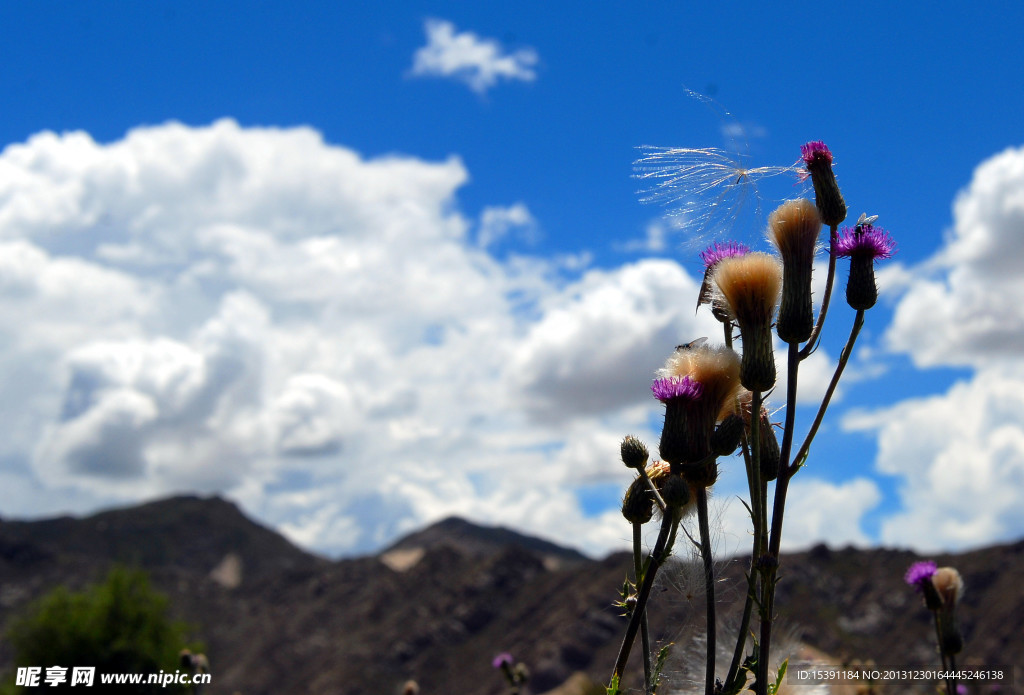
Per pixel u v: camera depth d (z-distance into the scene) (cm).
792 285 268
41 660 4431
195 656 943
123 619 4644
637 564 280
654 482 289
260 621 14450
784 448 243
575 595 11081
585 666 9250
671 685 270
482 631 11988
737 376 279
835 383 255
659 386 283
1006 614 7744
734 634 293
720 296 291
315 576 15738
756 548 236
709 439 279
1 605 15600
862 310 284
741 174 295
